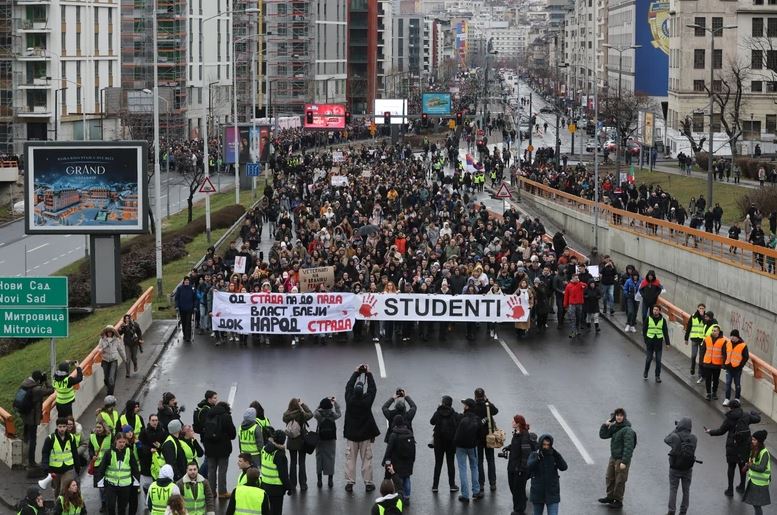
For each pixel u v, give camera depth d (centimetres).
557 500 2580
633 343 4462
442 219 6378
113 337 3662
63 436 2773
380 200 7475
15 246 8181
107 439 2694
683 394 3778
